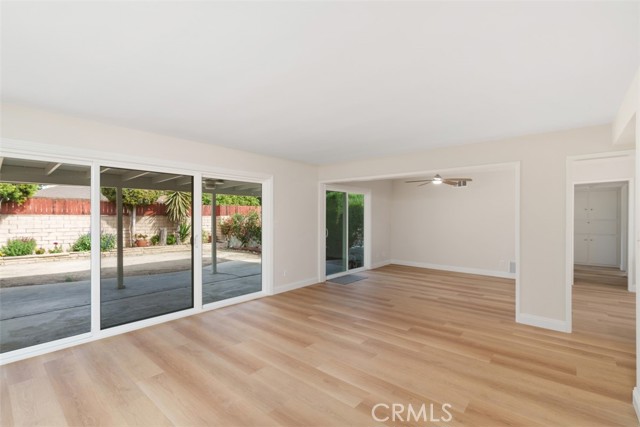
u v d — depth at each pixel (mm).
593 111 2830
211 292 5117
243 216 7969
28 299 4516
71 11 1428
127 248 5762
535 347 2998
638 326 2000
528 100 2572
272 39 1688
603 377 2438
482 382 2373
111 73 2107
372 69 2039
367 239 7469
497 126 3309
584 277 6410
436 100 2580
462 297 4875
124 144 3385
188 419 1953
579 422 1908
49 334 3266
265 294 5008
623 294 5062
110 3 1372
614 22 1506
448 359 2750
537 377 2441
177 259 6367
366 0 1355
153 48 1784
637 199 2021
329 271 6578
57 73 2105
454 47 1761
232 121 3170
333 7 1408
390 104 2674
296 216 5480
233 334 3340
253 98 2557
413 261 7879
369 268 7422
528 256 3646
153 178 4902
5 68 2031
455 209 7156
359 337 3252
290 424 1904
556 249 3479
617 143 3082
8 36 1640
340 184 6590
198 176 4070
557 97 2506
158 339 3207
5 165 3666
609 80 2191
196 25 1553
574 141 3387
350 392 2242
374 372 2527
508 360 2732
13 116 2705
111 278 5922
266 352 2896
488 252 6684
